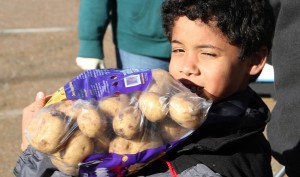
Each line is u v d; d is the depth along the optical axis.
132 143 1.66
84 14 4.00
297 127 2.29
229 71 1.87
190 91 1.76
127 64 3.95
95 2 3.94
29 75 7.20
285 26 2.29
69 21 10.38
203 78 1.86
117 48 3.98
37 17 10.70
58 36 9.23
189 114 1.67
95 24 3.97
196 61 1.86
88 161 1.64
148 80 1.75
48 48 8.50
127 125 1.63
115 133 1.66
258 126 1.90
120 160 1.65
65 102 1.68
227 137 1.81
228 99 1.91
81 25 4.02
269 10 2.03
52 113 1.64
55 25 10.05
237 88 1.92
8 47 8.52
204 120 1.73
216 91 1.86
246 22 1.86
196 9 1.82
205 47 1.84
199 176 1.67
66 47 8.56
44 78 7.12
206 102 1.71
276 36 2.31
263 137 2.01
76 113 1.64
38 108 1.89
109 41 8.81
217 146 1.76
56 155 1.65
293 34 2.27
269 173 1.95
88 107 1.64
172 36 1.93
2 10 11.23
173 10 1.88
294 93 2.30
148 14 3.71
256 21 1.90
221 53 1.85
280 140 2.35
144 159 1.67
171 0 1.89
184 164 1.74
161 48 3.76
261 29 1.92
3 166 4.77
